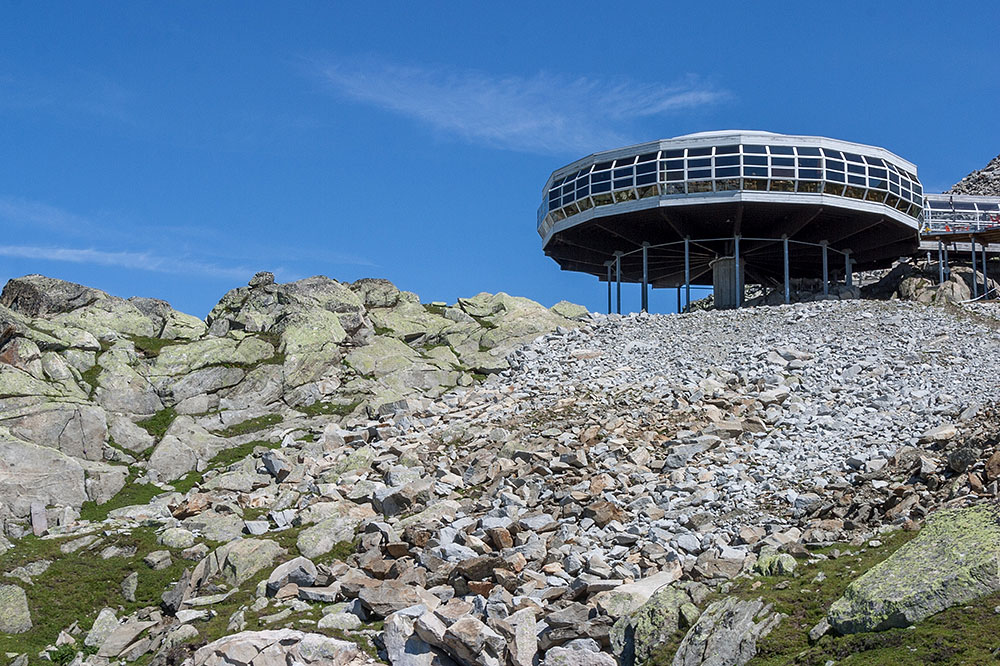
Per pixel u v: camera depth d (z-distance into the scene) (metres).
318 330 48.06
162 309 49.03
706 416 35.00
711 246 71.56
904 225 66.62
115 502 35.53
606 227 67.88
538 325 52.78
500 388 43.56
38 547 30.97
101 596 28.78
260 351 46.50
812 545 23.27
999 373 38.41
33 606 28.11
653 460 31.88
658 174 63.06
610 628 21.11
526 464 32.44
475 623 21.25
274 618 24.45
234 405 43.31
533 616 21.77
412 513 30.39
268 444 40.38
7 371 39.47
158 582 29.14
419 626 21.80
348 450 37.97
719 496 28.23
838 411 34.72
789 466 29.80
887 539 22.36
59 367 41.25
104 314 47.22
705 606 20.69
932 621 17.52
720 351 44.16
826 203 62.41
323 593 25.55
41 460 35.28
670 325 50.91
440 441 37.09
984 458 25.56
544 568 24.91
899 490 25.77
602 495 28.95
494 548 27.27
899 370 39.44
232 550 28.55
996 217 76.50
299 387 45.00
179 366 44.50
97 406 39.16
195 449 39.09
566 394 40.56
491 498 30.92
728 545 25.14
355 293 55.41
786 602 19.73
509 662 21.05
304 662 21.84
